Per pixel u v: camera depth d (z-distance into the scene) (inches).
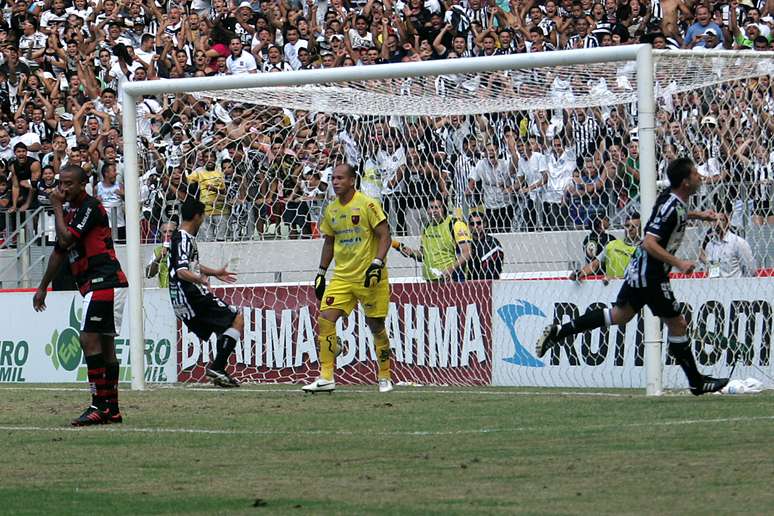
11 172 2787.9
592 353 1819.6
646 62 1628.9
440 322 1955.0
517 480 983.6
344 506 888.3
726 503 863.1
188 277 1846.7
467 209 2194.9
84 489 995.3
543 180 2143.2
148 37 3312.0
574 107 2046.0
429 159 2235.5
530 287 1876.2
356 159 2369.6
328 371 1766.7
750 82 1977.1
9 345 2260.1
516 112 2229.3
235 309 1899.6
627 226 1852.9
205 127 2406.5
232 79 1903.3
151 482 1023.6
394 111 2100.1
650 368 1626.5
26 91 3216.0
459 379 1934.1
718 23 2864.2
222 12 3321.9
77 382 2193.7
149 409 1594.5
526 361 1877.5
